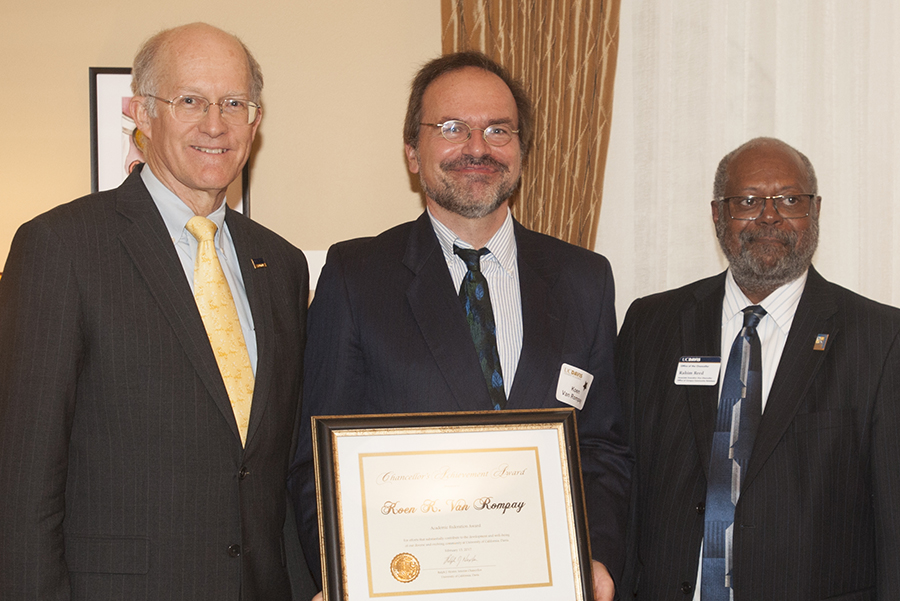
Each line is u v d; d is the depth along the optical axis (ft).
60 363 4.90
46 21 9.64
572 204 9.91
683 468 6.38
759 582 5.91
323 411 6.06
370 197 10.03
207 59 5.52
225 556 5.34
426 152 6.24
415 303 6.04
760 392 6.29
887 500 5.96
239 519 5.41
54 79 9.62
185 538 5.18
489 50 9.77
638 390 6.93
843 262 10.13
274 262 6.31
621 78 10.35
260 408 5.54
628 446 6.96
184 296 5.36
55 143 9.62
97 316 5.09
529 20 9.83
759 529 5.95
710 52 10.09
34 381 4.84
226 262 5.93
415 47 10.04
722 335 6.68
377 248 6.47
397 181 10.05
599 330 6.43
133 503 5.11
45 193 9.61
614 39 9.94
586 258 6.65
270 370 5.70
